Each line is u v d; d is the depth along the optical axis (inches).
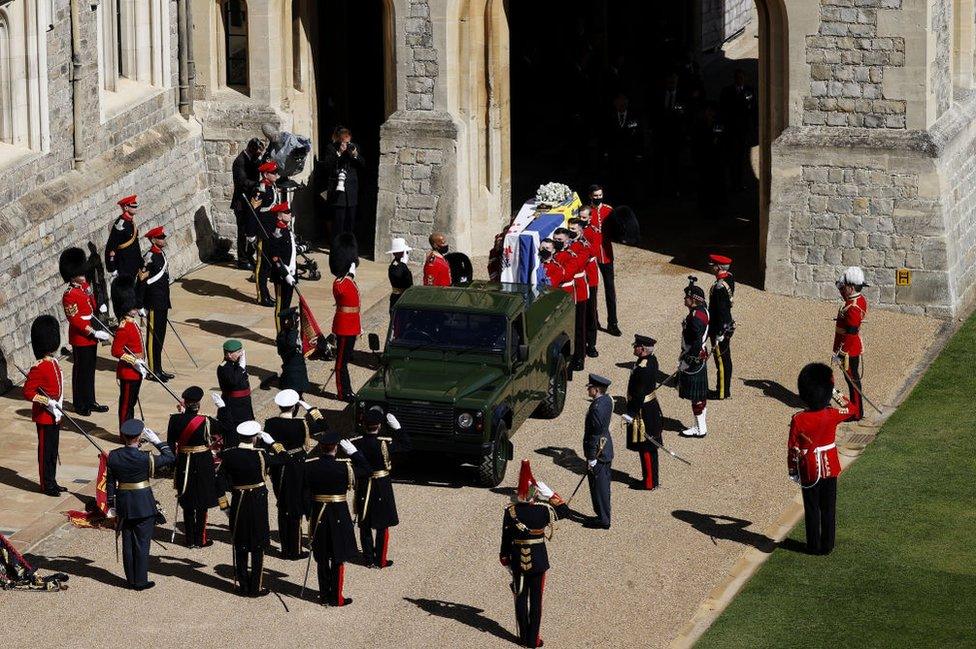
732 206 5300.2
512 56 6220.5
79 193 4124.0
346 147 4660.4
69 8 4099.4
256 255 4411.9
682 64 5753.0
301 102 4874.5
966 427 3713.1
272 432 3034.0
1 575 2923.2
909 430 3713.1
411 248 4731.8
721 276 3804.1
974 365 4074.8
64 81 4111.7
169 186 4581.7
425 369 3410.4
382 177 4714.6
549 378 3654.0
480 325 3467.0
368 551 3021.7
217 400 3245.6
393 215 4726.9
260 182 4530.0
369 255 4835.1
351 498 3294.8
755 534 3201.3
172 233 4603.8
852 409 3105.3
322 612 2859.3
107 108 4375.0
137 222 4414.4
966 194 4586.6
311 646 2741.1
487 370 3405.5
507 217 4948.3
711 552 3122.5
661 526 3218.5
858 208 4414.4
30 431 3590.1
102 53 4416.8
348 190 4670.3
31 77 3981.3
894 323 4357.8
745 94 5359.3
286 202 4660.4
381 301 4434.1
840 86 4387.3
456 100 4694.9
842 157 4397.1
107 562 3043.8
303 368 3567.9
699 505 3314.5
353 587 2950.3
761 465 3501.5
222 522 3223.4
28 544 3083.2
